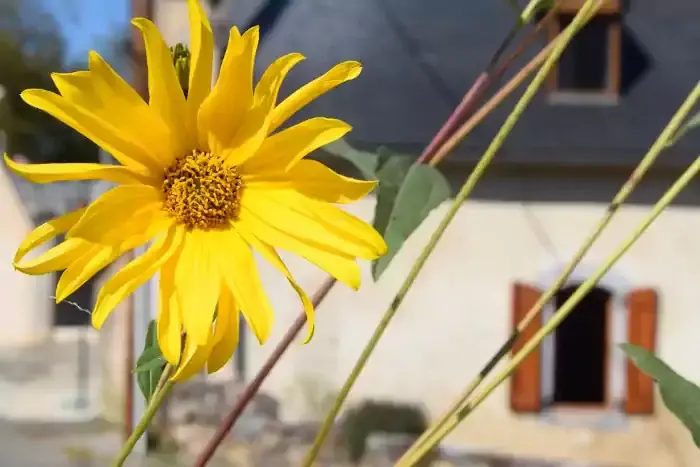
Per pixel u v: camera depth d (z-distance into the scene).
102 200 0.30
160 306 0.31
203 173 0.33
